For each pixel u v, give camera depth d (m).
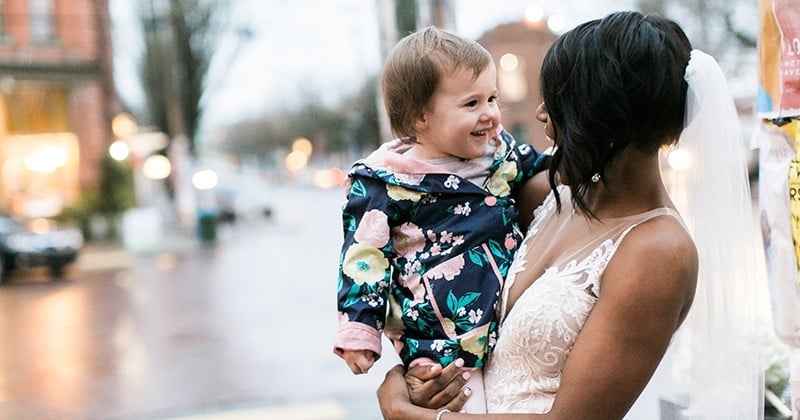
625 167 1.62
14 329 11.05
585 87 1.56
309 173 68.50
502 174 1.88
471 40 1.84
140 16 33.19
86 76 26.97
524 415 1.59
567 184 1.63
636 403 1.88
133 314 11.88
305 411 6.34
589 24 1.62
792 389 1.95
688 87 1.57
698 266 1.61
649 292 1.52
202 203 28.70
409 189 1.81
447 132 1.80
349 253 1.83
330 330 9.79
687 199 1.71
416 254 1.81
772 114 1.90
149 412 6.58
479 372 1.75
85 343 9.77
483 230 1.80
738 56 18.52
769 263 1.97
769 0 1.87
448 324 1.76
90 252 23.11
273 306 11.98
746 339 1.72
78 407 6.86
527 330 1.63
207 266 18.61
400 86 1.83
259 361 8.26
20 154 26.36
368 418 6.08
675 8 18.48
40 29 26.75
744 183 1.68
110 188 26.61
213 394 7.03
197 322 10.87
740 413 1.73
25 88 26.30
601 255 1.60
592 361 1.53
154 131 35.62
